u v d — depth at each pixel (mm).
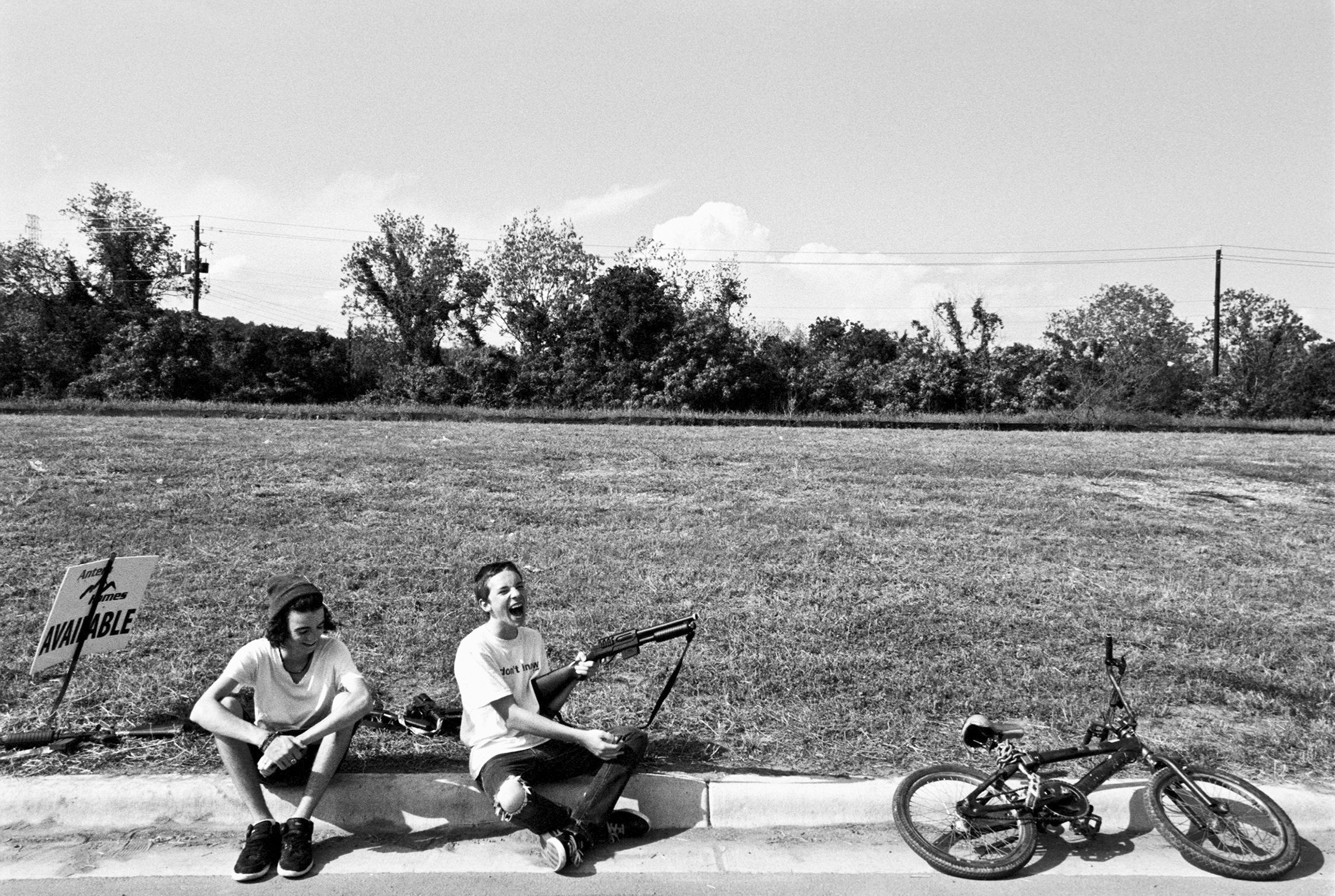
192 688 6035
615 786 4668
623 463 15664
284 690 4898
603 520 10867
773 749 5508
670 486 13281
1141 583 8953
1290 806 4980
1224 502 13609
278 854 4398
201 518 10180
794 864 4543
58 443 15594
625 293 44344
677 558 9227
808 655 6844
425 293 51219
